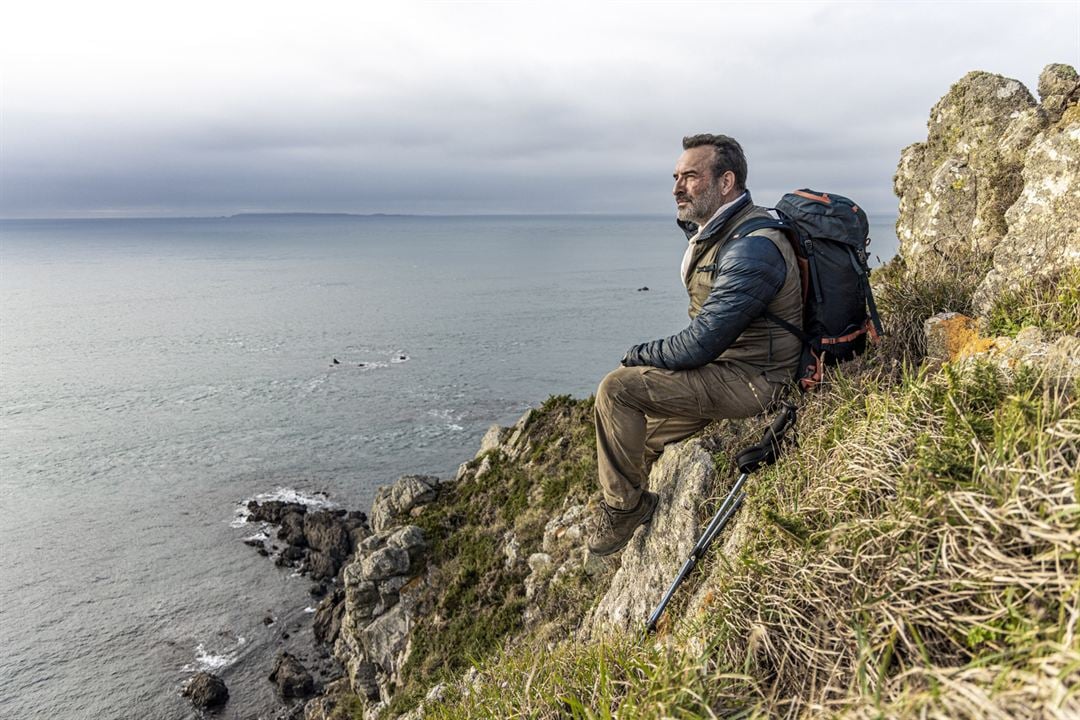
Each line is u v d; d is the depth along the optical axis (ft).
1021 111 19.58
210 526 140.77
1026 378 7.82
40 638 102.63
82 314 550.77
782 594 7.63
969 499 6.16
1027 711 4.17
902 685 5.49
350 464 177.78
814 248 11.37
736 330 11.09
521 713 9.40
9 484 170.50
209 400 255.50
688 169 11.85
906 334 13.29
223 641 100.17
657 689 7.06
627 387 12.55
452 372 301.02
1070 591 4.67
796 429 11.63
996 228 18.25
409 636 44.68
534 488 47.96
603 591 22.86
